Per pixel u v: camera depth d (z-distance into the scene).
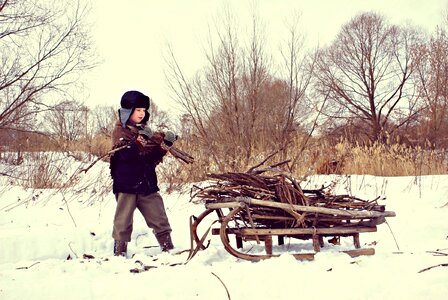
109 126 16.62
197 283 4.21
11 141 14.72
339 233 5.44
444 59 30.34
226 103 13.86
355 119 39.91
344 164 13.99
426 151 14.36
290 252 5.32
